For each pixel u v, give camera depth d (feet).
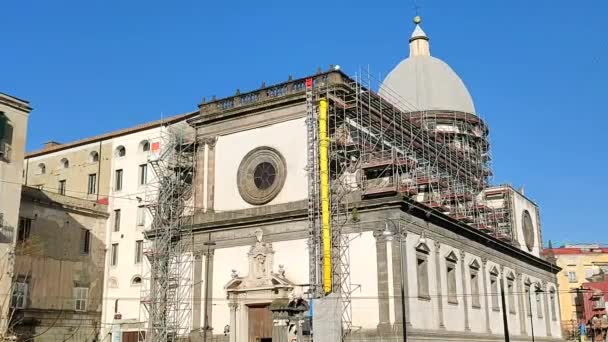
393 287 135.95
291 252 148.77
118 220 205.77
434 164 181.06
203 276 160.86
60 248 186.91
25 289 172.35
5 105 160.66
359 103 151.64
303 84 157.07
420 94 226.38
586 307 321.11
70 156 226.38
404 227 140.77
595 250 411.34
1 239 156.87
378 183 147.54
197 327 158.20
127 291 196.44
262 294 149.28
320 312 137.39
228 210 161.89
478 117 230.89
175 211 170.91
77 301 189.78
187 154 174.19
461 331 160.04
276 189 154.30
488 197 216.54
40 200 182.09
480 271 180.04
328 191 142.92
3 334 133.28
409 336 134.41
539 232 240.94
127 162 210.38
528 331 209.46
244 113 164.04
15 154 162.20
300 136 154.20
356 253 141.59
